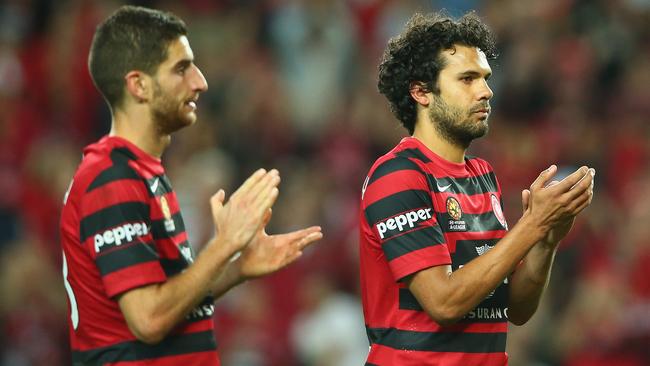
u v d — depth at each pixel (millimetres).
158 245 15883
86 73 44250
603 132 43531
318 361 33812
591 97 44812
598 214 38531
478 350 15836
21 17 46438
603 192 41312
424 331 15758
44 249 37312
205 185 36656
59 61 44875
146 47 16062
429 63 16094
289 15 46531
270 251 16922
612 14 47500
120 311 15617
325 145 43125
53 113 44156
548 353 33594
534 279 16422
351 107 44219
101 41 16250
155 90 16078
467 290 14992
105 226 15453
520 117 43531
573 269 36250
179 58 16172
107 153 15859
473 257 15938
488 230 16250
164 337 15484
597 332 33625
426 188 15898
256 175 15719
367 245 16297
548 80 44594
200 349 16031
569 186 14930
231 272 16891
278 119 43875
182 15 46875
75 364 16141
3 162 40750
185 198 36344
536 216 14984
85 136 43719
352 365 33969
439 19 16312
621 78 45688
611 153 42844
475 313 15883
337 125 43656
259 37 46594
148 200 15789
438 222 15852
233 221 15383
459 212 16031
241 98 43812
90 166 15789
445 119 16062
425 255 15477
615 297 34062
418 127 16438
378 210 15898
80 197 15703
